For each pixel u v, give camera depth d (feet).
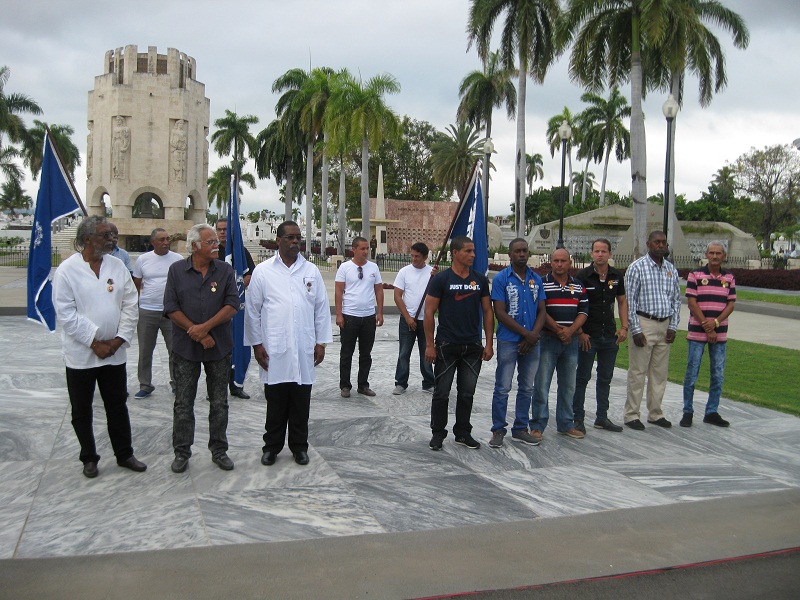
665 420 24.86
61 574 12.87
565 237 148.56
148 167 177.17
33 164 209.87
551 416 26.14
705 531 15.69
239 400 27.22
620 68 102.78
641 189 91.50
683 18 89.71
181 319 18.39
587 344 22.93
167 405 25.73
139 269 26.63
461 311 21.07
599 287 23.49
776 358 40.24
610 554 14.40
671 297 24.32
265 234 297.94
